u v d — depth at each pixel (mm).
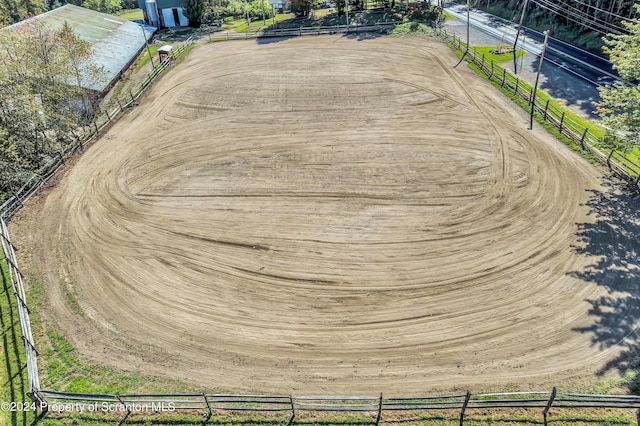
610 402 14938
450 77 39219
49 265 22219
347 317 18828
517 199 24891
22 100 28344
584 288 19406
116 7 99250
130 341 18266
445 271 20719
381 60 43406
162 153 31016
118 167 29688
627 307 18422
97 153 31344
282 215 24750
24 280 21375
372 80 39344
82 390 16375
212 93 39094
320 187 26781
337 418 15305
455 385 16047
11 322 19203
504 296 19312
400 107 35000
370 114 34312
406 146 30156
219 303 19781
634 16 41406
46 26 42312
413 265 21156
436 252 21781
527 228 22875
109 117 35375
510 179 26469
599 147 24750
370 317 18781
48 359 17625
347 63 43188
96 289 20781
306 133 32312
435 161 28469
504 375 16266
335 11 65250
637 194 24547
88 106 37469
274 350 17672
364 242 22625
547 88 36875
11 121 28312
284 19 64000
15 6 76562
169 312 19484
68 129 32906
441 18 55594
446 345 17469
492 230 22906
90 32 51281
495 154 28781
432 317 18609
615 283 19531
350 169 28203
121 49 49531
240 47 50438
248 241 23109
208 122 34688
